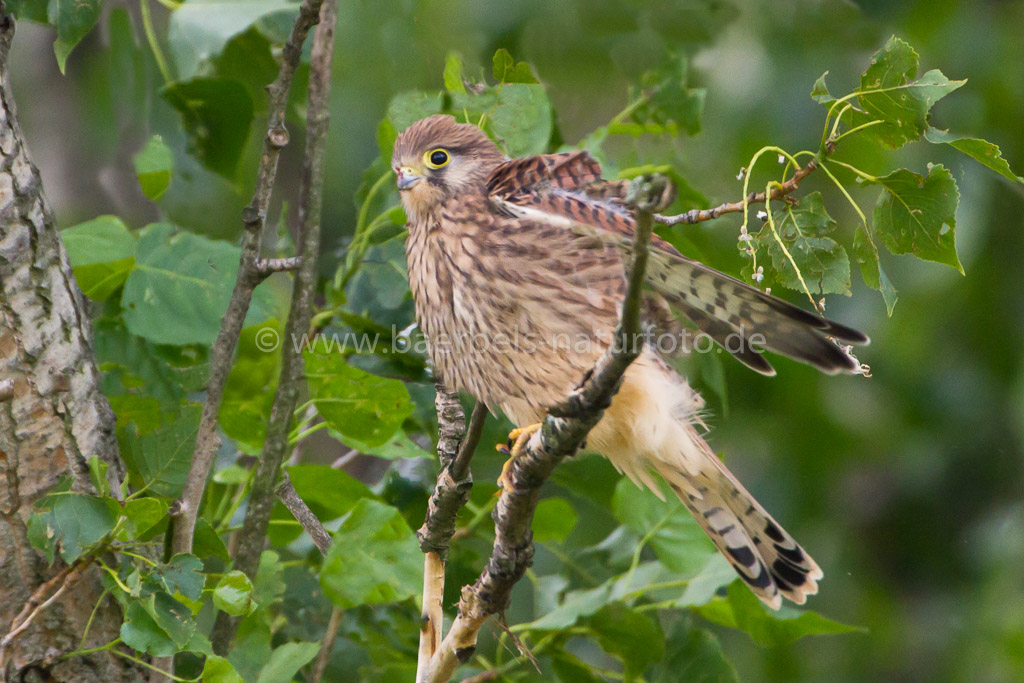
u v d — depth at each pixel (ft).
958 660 32.42
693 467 22.18
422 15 30.27
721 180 32.35
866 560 34.19
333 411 21.06
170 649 16.78
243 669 20.30
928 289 32.73
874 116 17.52
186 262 22.72
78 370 18.44
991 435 33.30
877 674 33.01
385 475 25.18
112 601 18.28
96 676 18.04
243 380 25.18
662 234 25.27
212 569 20.08
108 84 30.40
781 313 17.01
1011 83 31.81
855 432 33.17
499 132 23.20
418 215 22.50
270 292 23.40
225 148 27.66
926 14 32.55
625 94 31.32
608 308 20.88
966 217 32.04
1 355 17.62
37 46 30.68
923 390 33.17
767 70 32.48
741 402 33.30
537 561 27.71
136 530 17.06
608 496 25.61
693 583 22.89
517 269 20.97
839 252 17.99
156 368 23.09
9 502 17.65
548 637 23.49
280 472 20.57
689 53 31.17
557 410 14.74
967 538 33.60
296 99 29.19
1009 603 32.32
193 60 25.70
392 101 24.52
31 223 17.93
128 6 29.73
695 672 23.47
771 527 22.80
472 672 25.44
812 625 22.84
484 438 25.68
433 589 17.22
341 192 31.94
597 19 30.30
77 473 18.20
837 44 32.81
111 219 22.97
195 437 19.11
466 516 24.67
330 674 23.81
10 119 17.87
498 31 30.32
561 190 21.18
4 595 17.62
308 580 24.41
